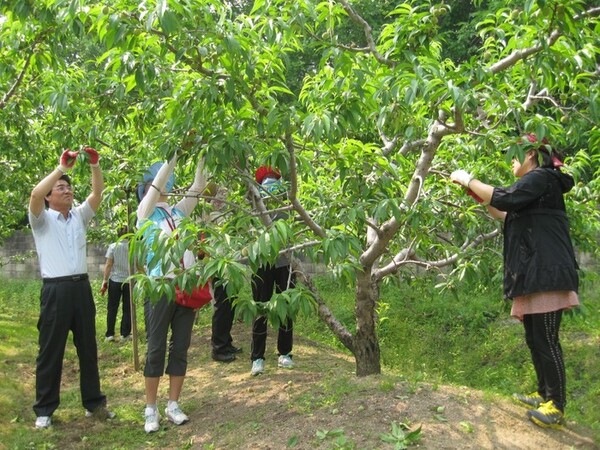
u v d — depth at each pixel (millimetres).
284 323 3488
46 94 4887
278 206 4566
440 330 8055
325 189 4391
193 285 3490
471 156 4508
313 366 5648
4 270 15125
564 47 3338
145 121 4570
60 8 3469
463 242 4957
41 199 4383
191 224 3418
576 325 7336
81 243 4676
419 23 3338
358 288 4371
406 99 3086
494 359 7062
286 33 3371
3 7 3779
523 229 3518
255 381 5203
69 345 7211
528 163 3650
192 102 3438
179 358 4434
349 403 3971
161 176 4012
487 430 3596
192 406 4824
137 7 3158
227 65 3307
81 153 4578
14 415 4875
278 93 4160
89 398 4797
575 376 6289
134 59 3350
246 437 3906
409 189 3984
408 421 3650
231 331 7266
